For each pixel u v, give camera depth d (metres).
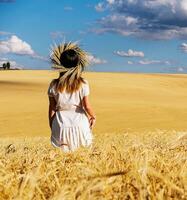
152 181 2.03
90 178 2.03
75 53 8.24
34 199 1.97
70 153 3.08
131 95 84.75
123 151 3.03
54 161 2.71
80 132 8.64
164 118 53.06
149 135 9.44
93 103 63.47
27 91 77.25
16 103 63.41
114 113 56.22
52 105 8.78
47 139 13.22
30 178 2.03
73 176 2.30
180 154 2.99
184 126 49.09
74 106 8.73
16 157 3.31
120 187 1.99
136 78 119.81
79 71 8.45
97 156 2.90
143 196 1.91
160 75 130.50
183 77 129.25
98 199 1.88
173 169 2.39
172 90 105.69
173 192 1.97
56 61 8.41
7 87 81.69
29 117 54.25
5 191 1.99
